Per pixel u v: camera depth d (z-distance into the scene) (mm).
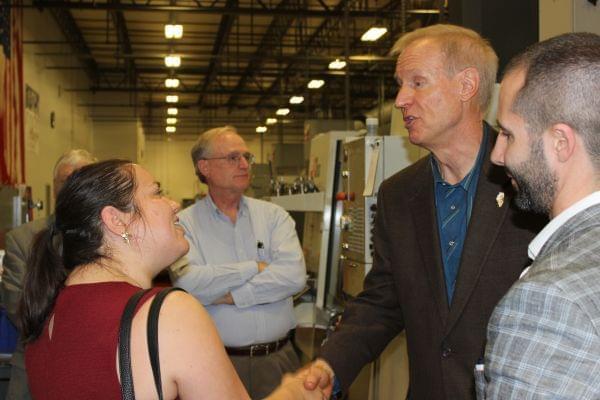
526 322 771
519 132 896
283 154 10266
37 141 10219
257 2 11188
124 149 17156
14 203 4488
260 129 17375
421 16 8703
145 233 1162
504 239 1383
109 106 17219
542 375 738
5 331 3156
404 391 2191
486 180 1440
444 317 1445
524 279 810
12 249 2734
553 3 2086
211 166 2562
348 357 1619
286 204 3859
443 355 1427
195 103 18641
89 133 16719
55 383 1035
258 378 2434
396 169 2355
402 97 1528
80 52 13867
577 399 713
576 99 834
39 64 10508
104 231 1143
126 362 1001
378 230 1709
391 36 10820
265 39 13477
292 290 2508
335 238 3002
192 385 1025
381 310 1691
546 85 860
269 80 16766
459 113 1485
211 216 2602
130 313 1027
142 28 13086
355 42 11828
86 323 1041
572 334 733
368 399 2604
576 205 842
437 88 1485
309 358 3203
